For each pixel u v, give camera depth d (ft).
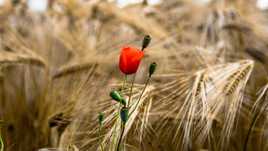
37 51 4.51
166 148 3.27
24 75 4.27
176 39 4.59
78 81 3.68
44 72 4.15
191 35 4.84
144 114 3.10
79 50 4.40
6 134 3.62
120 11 4.70
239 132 3.52
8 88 4.22
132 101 3.05
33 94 4.18
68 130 3.33
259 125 3.52
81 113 3.35
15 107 4.15
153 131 3.23
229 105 3.23
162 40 4.17
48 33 4.67
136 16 4.62
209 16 4.75
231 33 4.57
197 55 3.93
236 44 4.49
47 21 4.90
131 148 3.17
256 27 4.70
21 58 4.00
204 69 3.43
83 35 4.58
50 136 3.72
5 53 4.00
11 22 5.04
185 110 3.15
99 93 3.43
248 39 4.58
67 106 3.53
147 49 3.95
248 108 3.52
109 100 3.29
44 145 3.72
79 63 3.79
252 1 5.45
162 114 3.28
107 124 3.03
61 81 3.83
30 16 5.05
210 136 3.39
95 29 4.60
